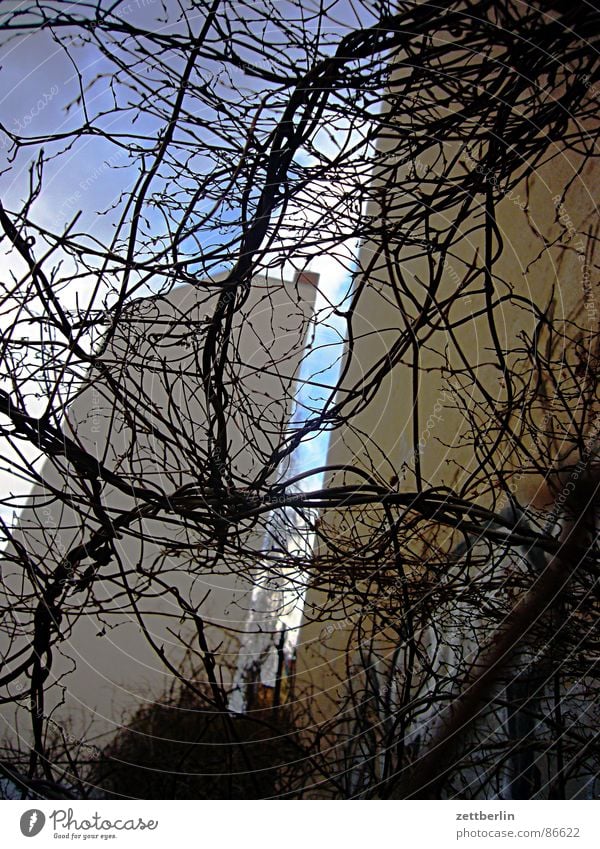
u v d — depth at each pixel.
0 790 1.83
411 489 4.50
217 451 2.08
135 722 4.65
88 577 1.92
